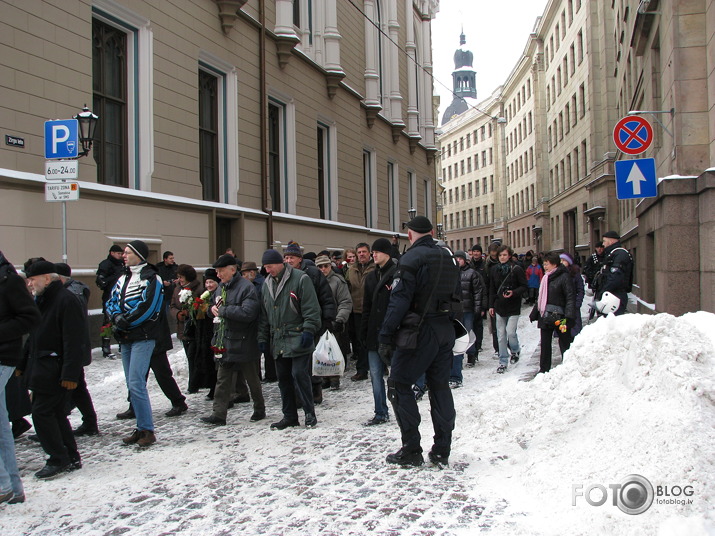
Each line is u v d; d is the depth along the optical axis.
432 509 4.05
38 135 9.27
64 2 9.73
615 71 29.70
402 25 28.31
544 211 51.91
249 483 4.68
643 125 8.99
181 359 9.48
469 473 4.72
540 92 52.59
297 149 17.67
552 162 49.16
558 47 44.81
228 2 13.71
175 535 3.80
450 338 4.94
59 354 4.95
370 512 4.04
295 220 17.06
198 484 4.70
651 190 8.99
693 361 4.50
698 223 10.25
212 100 14.16
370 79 23.42
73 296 5.02
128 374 5.84
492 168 74.94
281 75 16.81
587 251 36.38
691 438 3.88
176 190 12.27
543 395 5.65
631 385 4.74
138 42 11.45
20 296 4.36
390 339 4.85
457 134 85.88
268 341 6.63
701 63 10.47
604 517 3.57
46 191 8.70
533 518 3.84
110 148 11.12
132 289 5.77
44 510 4.25
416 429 4.95
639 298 16.66
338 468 4.96
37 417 4.89
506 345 9.44
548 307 8.24
